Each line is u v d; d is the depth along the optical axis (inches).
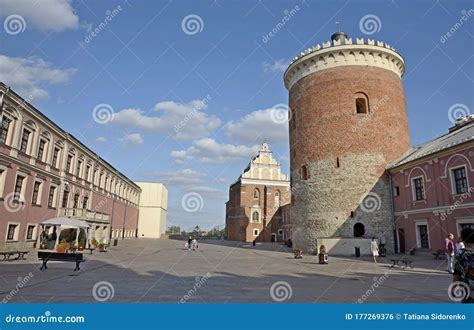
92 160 1775.3
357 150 1203.9
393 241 1128.8
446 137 1064.2
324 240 1128.2
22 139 1093.8
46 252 648.4
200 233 4217.5
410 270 676.7
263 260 933.2
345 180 1192.8
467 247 178.1
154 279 538.3
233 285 483.2
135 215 3051.2
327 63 1295.5
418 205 1005.8
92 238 1425.9
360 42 1280.8
